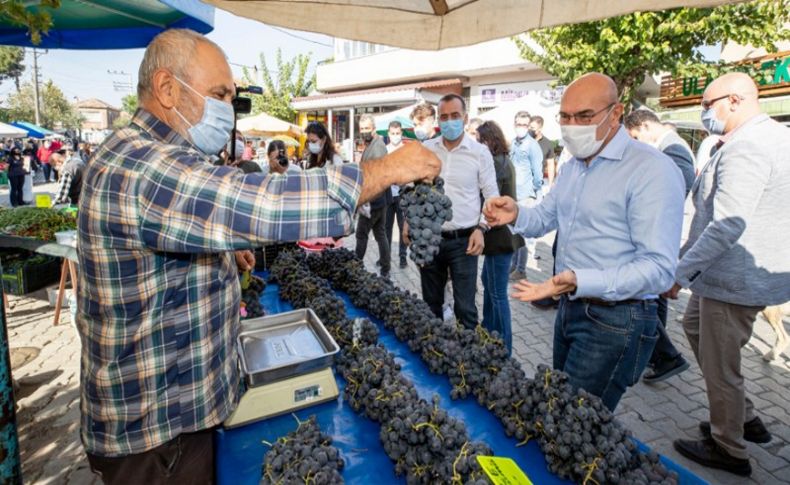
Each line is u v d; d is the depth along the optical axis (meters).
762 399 3.56
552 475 1.51
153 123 1.38
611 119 2.03
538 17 2.09
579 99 1.99
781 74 9.24
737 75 2.53
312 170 1.22
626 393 3.67
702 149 5.52
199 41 1.38
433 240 1.56
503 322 3.70
